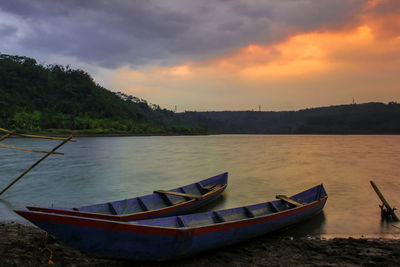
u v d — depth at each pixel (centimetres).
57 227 729
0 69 15688
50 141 8119
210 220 1025
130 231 752
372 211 1541
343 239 1091
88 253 767
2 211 1505
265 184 2412
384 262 858
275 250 963
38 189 2117
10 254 812
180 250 813
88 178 2609
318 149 6900
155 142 9438
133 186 2300
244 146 7988
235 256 905
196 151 5909
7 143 7081
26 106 13362
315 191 1486
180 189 1577
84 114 15400
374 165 3753
